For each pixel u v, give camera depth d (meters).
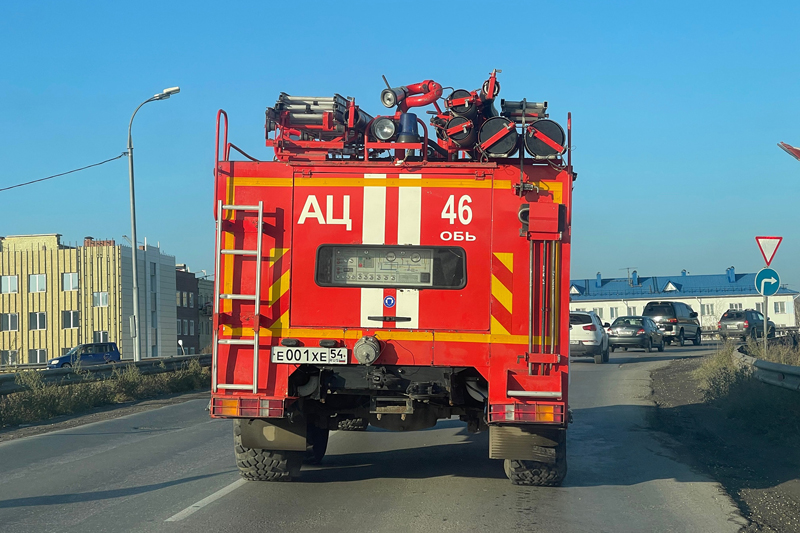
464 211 6.99
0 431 12.78
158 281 66.44
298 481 8.18
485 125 6.93
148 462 9.40
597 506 7.14
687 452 10.22
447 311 6.95
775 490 7.91
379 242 7.02
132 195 27.56
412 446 10.71
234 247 7.06
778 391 12.59
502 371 6.88
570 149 6.88
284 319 7.03
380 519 6.54
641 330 33.91
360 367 7.17
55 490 7.74
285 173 7.10
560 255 6.91
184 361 23.02
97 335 62.03
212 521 6.44
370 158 8.00
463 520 6.54
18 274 63.59
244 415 7.00
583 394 17.45
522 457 7.25
